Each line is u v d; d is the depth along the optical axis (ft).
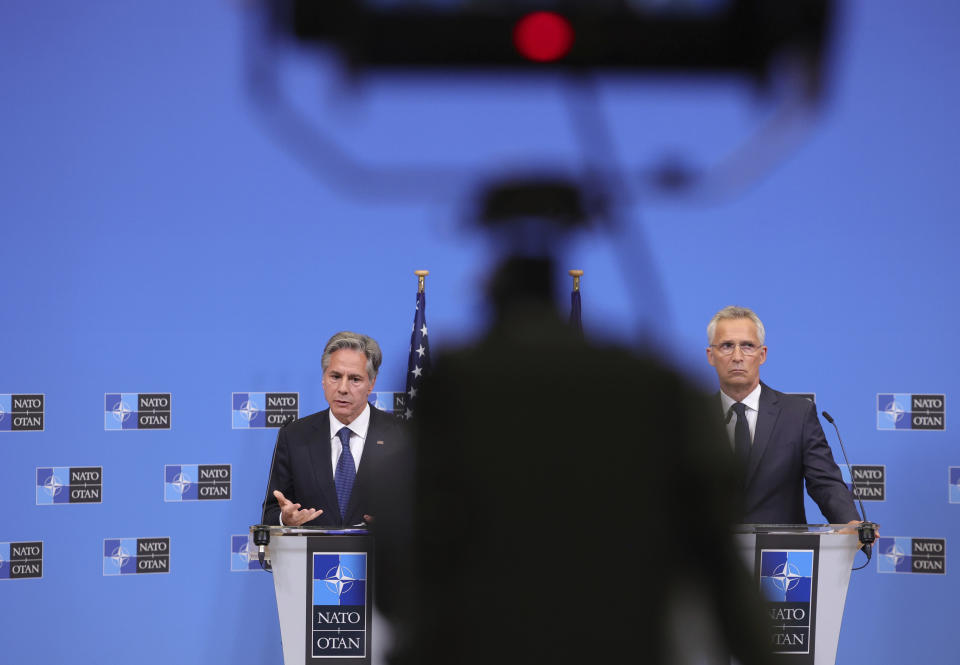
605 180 4.40
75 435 32.65
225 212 33.91
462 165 33.83
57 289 32.73
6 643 31.89
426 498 5.71
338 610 16.62
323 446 26.14
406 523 5.79
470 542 5.65
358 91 3.97
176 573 33.17
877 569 33.53
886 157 33.99
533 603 5.60
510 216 4.39
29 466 32.27
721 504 5.59
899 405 33.71
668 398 5.62
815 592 17.76
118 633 32.71
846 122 34.06
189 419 33.45
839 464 33.86
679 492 5.60
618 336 5.84
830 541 17.76
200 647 33.22
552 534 5.59
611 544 5.57
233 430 33.71
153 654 32.91
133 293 33.27
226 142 33.94
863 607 33.55
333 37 3.84
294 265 34.19
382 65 3.87
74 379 32.71
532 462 5.60
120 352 33.09
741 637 5.66
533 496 5.61
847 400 33.96
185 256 33.68
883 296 33.94
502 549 5.62
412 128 33.73
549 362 5.64
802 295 34.27
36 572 32.19
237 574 33.47
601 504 5.56
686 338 34.37
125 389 33.04
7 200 32.45
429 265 34.40
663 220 34.35
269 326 34.06
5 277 32.32
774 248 34.35
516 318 5.74
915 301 33.78
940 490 33.32
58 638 32.30
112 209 33.27
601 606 5.60
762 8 3.63
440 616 5.67
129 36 33.58
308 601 16.63
